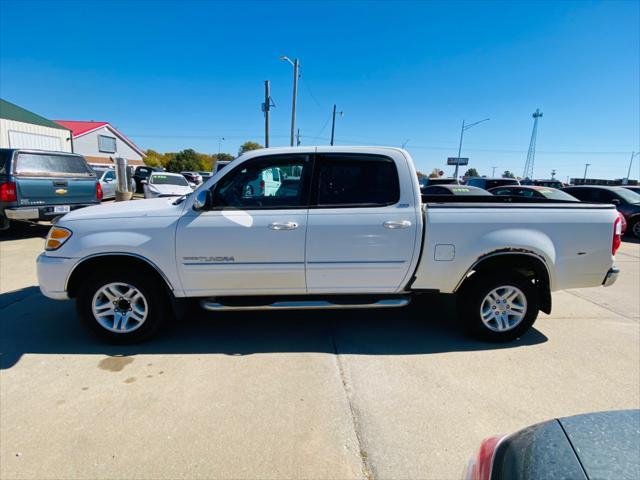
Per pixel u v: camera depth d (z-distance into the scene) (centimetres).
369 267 336
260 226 326
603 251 345
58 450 217
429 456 216
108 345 346
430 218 331
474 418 249
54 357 323
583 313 445
